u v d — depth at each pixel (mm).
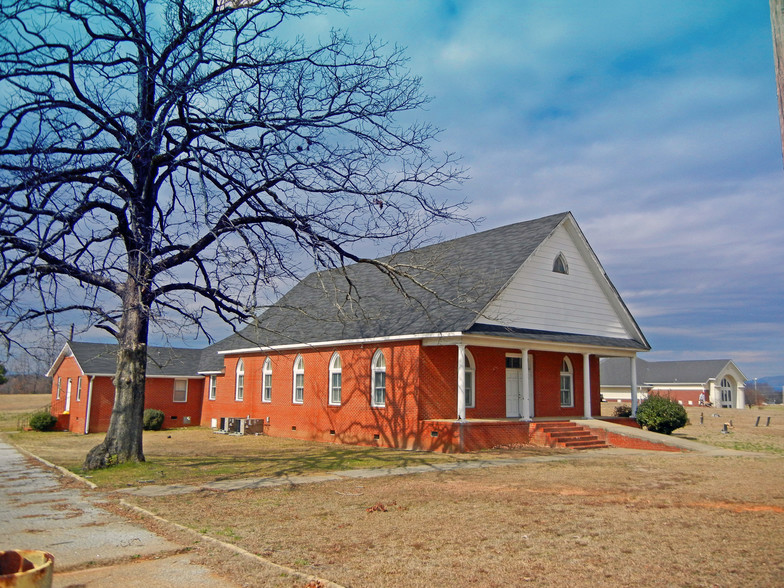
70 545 8750
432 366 23188
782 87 3859
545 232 25266
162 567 7715
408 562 7812
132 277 13719
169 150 16188
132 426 16594
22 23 13180
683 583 6973
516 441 23188
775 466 17578
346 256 16219
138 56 15578
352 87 15414
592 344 26031
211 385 39812
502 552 8258
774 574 7254
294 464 18250
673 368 81000
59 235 12414
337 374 27250
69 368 39938
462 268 23766
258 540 8914
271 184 15133
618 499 12125
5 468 17938
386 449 23094
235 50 15547
